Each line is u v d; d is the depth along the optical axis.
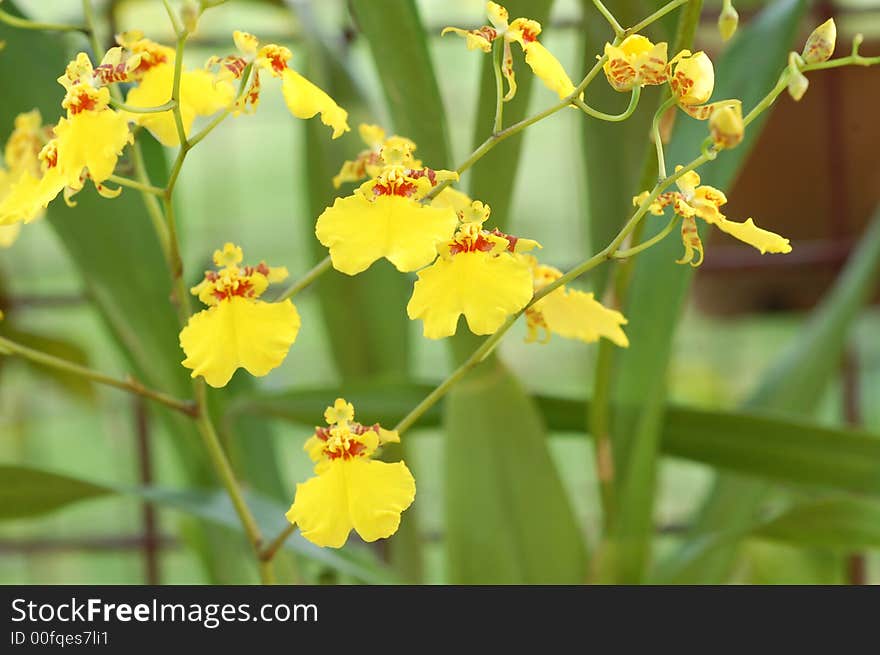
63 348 0.96
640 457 0.76
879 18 0.99
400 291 0.86
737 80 0.75
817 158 0.99
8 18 0.68
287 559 0.80
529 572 0.77
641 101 0.79
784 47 0.75
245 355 0.66
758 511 0.82
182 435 0.81
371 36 0.72
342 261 0.65
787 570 0.97
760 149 0.99
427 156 0.73
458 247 0.66
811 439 0.77
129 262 0.77
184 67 0.69
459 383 0.76
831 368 0.84
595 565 0.77
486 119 0.73
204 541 0.85
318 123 0.84
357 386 0.78
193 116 0.69
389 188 0.66
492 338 0.68
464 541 0.77
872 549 0.76
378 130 0.70
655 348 0.76
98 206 0.77
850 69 0.97
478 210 0.66
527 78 0.72
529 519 0.77
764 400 0.84
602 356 0.74
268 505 0.78
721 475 0.83
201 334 0.66
